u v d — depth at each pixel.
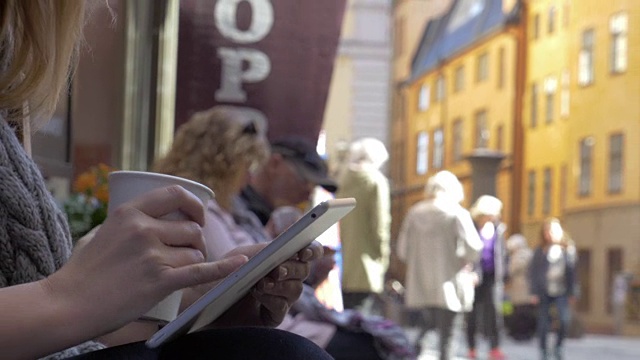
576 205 32.19
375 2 35.50
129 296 0.94
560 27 33.66
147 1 5.93
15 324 0.90
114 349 0.97
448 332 11.41
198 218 0.99
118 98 5.85
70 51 1.15
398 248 11.72
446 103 40.47
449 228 11.33
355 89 35.34
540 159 34.47
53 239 1.12
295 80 6.14
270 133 6.12
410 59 41.88
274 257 1.10
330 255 3.58
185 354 0.97
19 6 1.10
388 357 3.35
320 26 6.15
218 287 0.98
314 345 1.00
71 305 0.92
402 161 42.44
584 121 32.28
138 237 0.94
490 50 37.44
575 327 19.88
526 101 35.62
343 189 9.59
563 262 14.17
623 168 30.64
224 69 6.09
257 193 4.52
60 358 1.08
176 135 3.42
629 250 29.72
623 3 30.81
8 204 1.06
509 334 18.48
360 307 9.57
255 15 6.10
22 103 1.16
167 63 6.02
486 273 12.96
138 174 1.15
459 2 40.16
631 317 24.08
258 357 0.97
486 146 37.41
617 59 31.36
